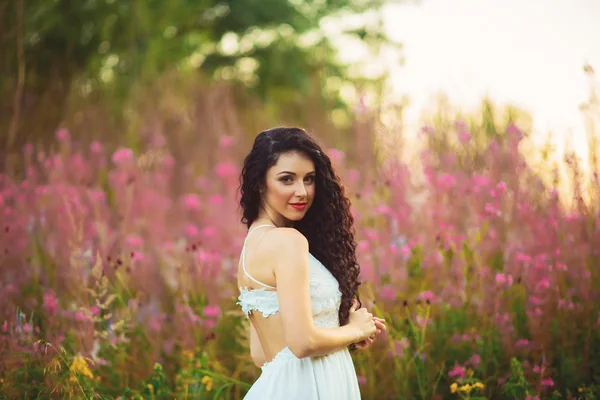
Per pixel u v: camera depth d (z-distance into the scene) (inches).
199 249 174.2
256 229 95.3
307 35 457.1
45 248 175.5
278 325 93.0
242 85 414.9
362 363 147.2
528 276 148.1
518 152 161.9
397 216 172.6
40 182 217.0
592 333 146.3
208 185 234.8
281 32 455.2
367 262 156.6
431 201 171.8
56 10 309.4
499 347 145.0
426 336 150.2
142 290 164.1
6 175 216.2
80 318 140.4
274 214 97.8
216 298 161.8
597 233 153.6
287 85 446.6
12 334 134.3
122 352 144.8
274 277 91.0
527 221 156.9
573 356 142.3
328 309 95.1
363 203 188.1
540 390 131.0
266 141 95.7
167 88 306.8
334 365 95.2
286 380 92.4
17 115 240.5
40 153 212.7
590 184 155.8
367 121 199.0
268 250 90.7
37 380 133.3
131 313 151.4
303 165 95.0
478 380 135.6
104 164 233.6
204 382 136.8
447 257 162.6
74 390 128.2
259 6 437.7
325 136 298.7
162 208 207.0
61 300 159.5
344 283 99.6
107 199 220.1
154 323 154.8
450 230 163.8
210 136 273.3
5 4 267.3
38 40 307.7
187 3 388.8
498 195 155.6
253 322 97.3
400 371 139.4
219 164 228.2
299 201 94.2
